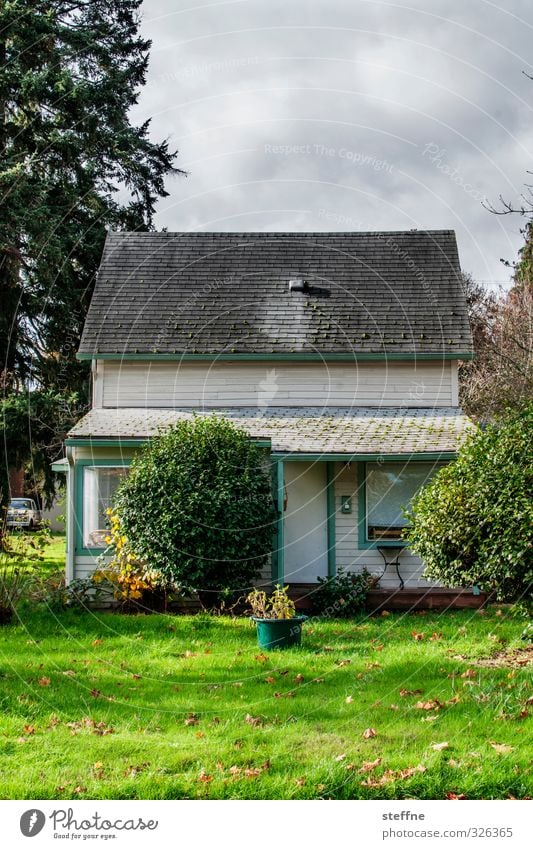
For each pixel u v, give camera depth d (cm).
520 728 772
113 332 1880
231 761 711
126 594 1475
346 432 1648
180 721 826
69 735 780
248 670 1024
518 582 1087
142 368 1864
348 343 1858
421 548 1221
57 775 681
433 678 963
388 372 1862
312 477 1678
